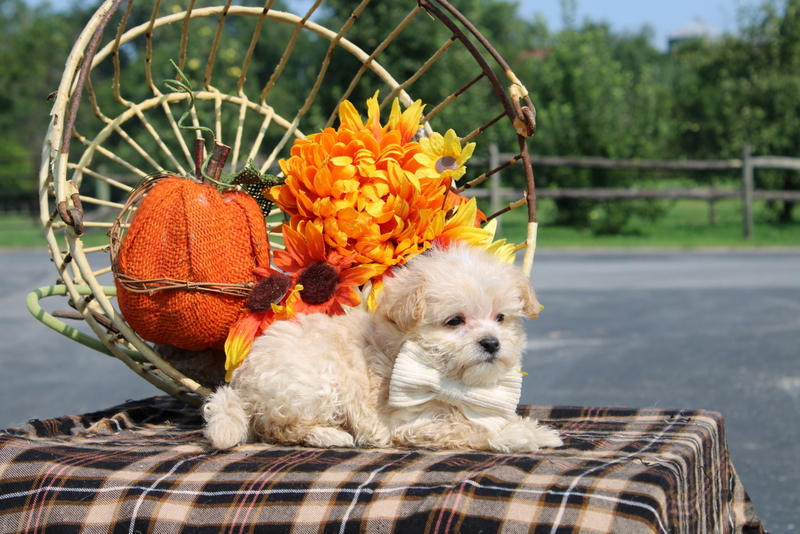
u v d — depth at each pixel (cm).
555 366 546
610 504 164
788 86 1859
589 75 1692
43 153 257
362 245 242
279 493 183
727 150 1909
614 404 443
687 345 610
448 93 1438
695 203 2414
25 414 454
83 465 201
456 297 209
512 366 216
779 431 406
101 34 251
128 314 238
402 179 244
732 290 879
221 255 232
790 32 1962
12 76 3881
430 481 180
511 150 1596
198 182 249
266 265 244
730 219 1861
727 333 654
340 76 1434
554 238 1502
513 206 277
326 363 217
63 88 251
